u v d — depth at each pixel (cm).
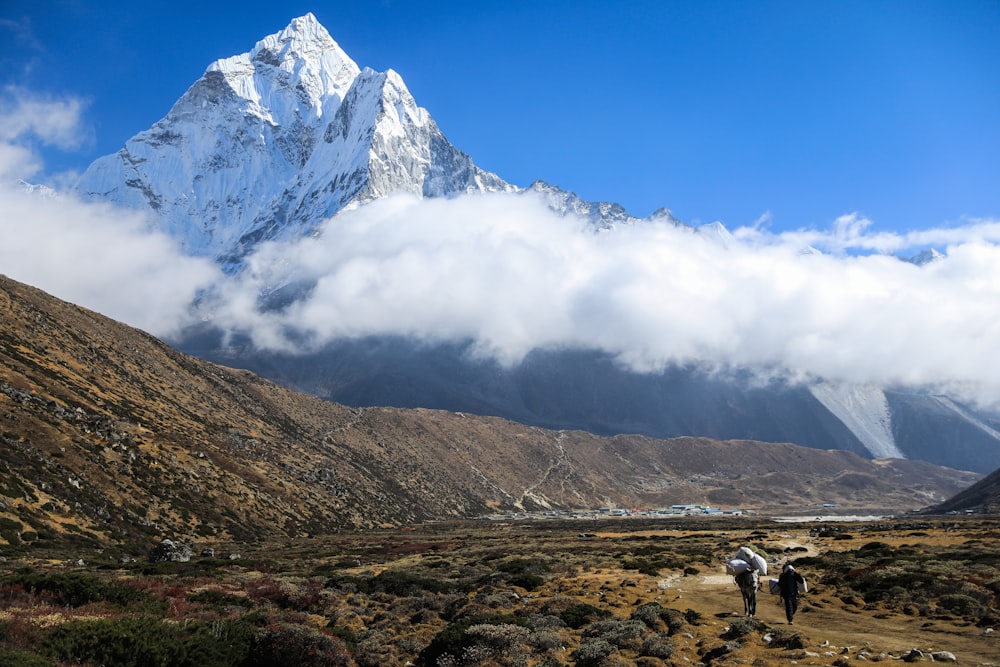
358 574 5050
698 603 3241
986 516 19212
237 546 8425
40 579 2677
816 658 2039
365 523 13488
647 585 3838
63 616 2156
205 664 2033
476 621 2489
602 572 4484
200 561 5694
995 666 1948
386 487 18275
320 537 10550
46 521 6631
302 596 3378
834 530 9288
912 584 3269
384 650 2392
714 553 6275
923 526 10875
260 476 12094
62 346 11944
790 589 2691
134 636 1958
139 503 8269
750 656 2106
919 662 1986
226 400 16625
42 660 1709
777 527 12925
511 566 4781
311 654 2184
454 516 19975
